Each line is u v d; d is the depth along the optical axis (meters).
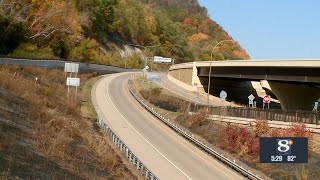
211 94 83.81
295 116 36.38
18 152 18.11
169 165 31.83
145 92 66.62
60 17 90.19
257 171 31.44
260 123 37.09
